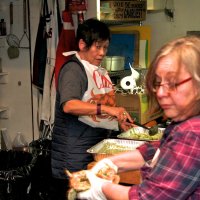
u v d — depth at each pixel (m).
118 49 3.22
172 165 0.86
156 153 1.07
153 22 3.75
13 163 2.71
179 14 3.68
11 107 3.57
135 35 3.20
